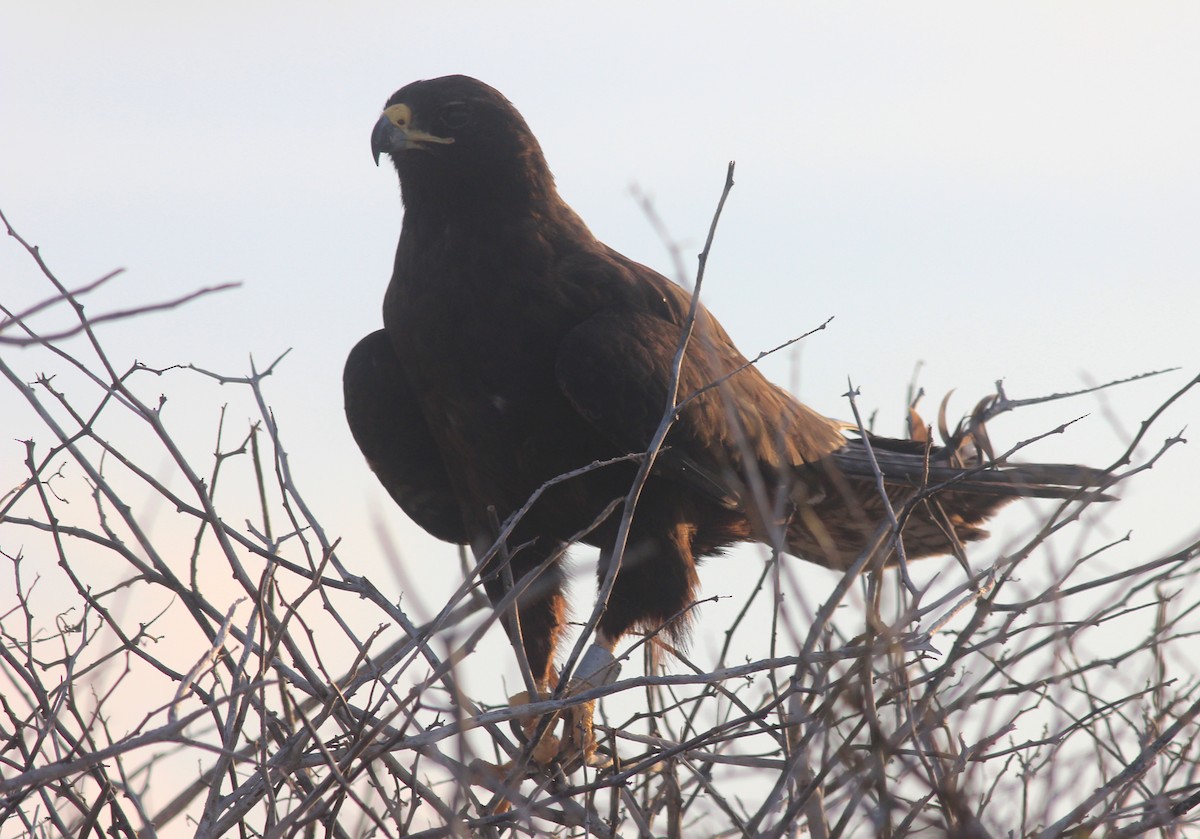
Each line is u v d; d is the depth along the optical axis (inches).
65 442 299.6
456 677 206.1
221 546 291.4
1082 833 257.8
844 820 248.7
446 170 475.8
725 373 491.2
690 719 335.6
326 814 277.6
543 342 474.0
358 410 510.3
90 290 187.0
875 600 276.4
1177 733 267.0
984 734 263.3
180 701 247.3
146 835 283.0
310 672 305.7
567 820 312.2
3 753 295.0
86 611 301.1
